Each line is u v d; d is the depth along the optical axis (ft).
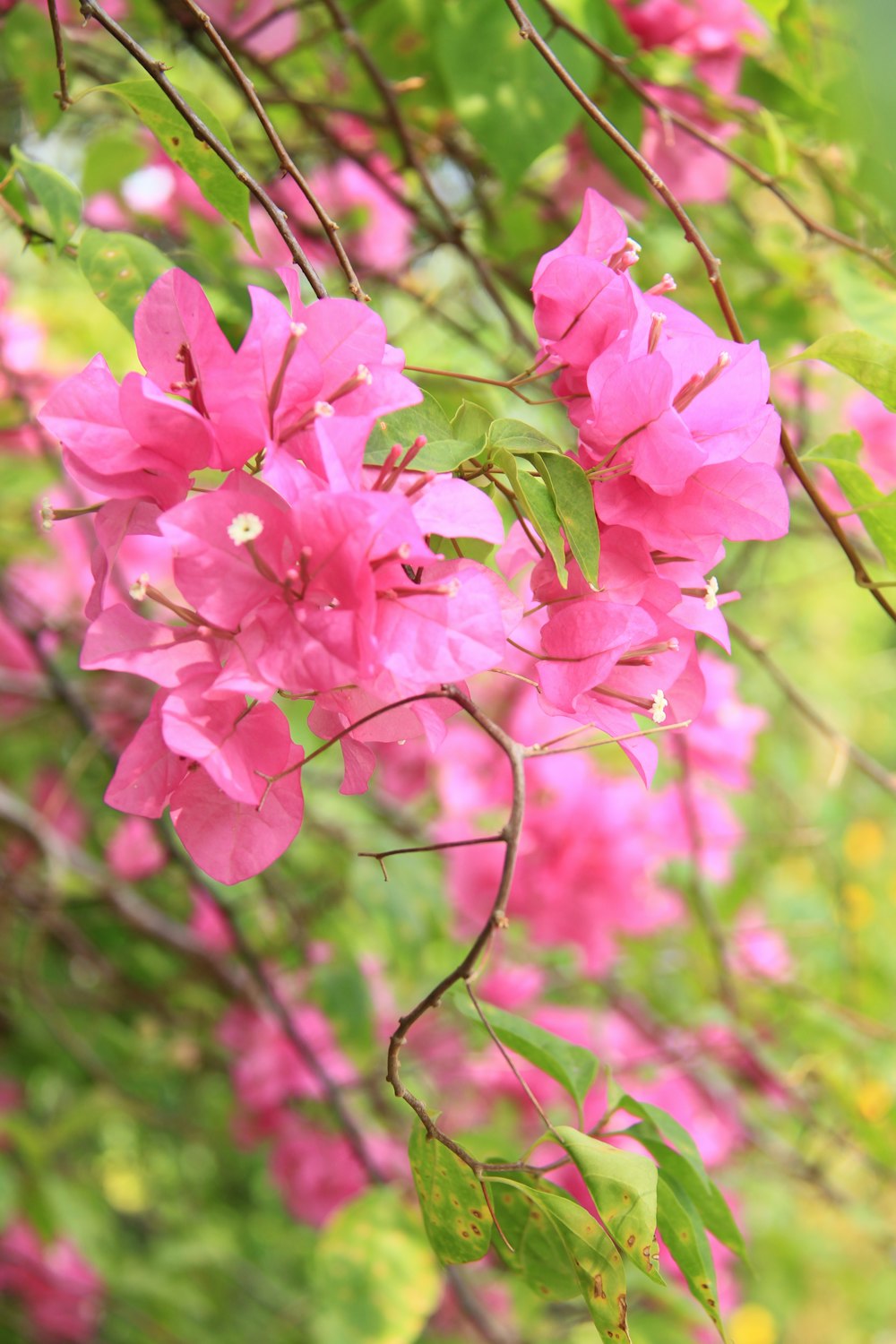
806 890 6.45
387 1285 3.35
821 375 4.32
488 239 3.85
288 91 3.64
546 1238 2.75
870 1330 7.05
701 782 5.13
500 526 2.42
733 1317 5.23
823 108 3.31
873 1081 4.78
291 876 5.51
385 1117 5.32
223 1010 6.18
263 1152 7.36
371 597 2.35
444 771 4.78
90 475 2.41
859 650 9.35
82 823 6.37
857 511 2.79
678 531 2.53
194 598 2.36
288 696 2.46
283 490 2.35
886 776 3.51
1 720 5.71
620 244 2.65
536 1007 5.18
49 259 3.09
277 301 2.40
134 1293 5.91
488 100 3.13
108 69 4.09
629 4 3.47
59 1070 6.41
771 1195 5.90
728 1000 4.81
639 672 2.59
